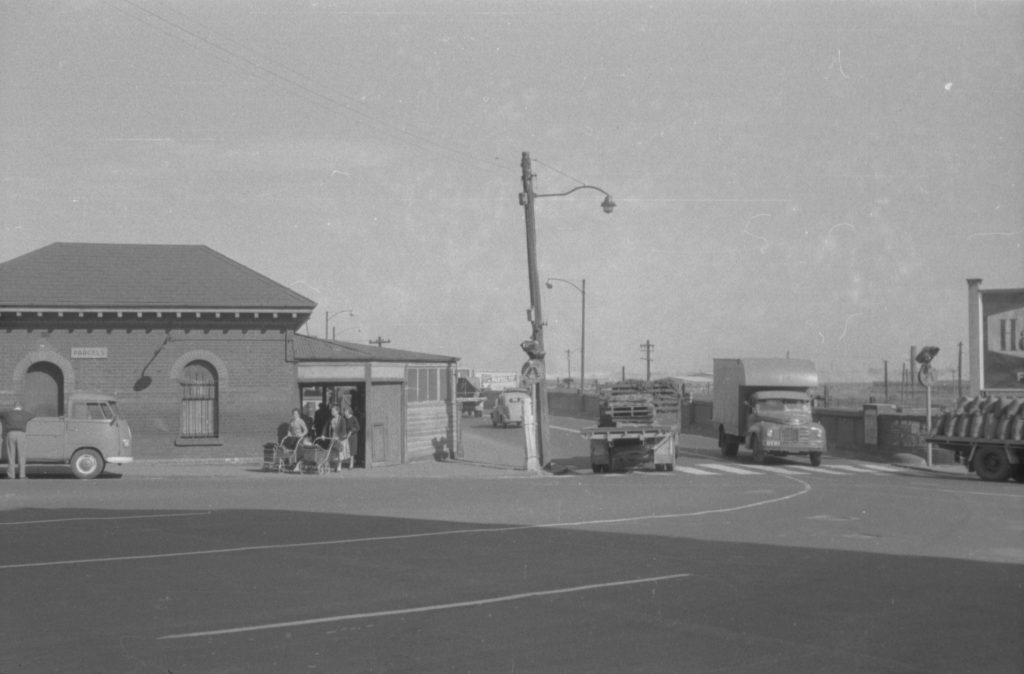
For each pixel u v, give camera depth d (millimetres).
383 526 16031
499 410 60625
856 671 7625
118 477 27453
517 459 36844
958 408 30688
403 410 33531
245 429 31172
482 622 9141
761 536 15094
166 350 30797
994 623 9250
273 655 7938
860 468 34062
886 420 39656
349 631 8773
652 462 32000
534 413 33000
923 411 46312
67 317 30141
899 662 7895
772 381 37188
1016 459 28328
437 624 9055
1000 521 17391
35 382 30203
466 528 15836
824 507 19609
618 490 23688
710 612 9625
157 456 30672
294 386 31469
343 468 31359
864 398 83188
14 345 29875
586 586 10883
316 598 10180
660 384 33250
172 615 9359
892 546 14156
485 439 48344
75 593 10352
